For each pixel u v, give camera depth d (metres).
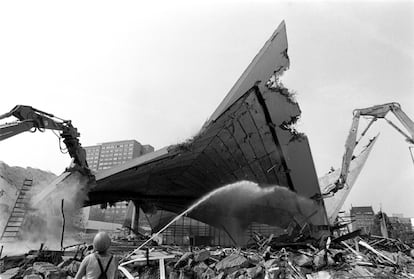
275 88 30.39
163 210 51.22
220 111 28.84
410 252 23.84
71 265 13.85
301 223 36.06
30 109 22.08
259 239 24.73
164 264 14.02
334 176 52.56
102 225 80.75
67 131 25.36
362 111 33.88
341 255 15.62
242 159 34.97
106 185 35.56
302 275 13.51
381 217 55.16
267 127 31.66
